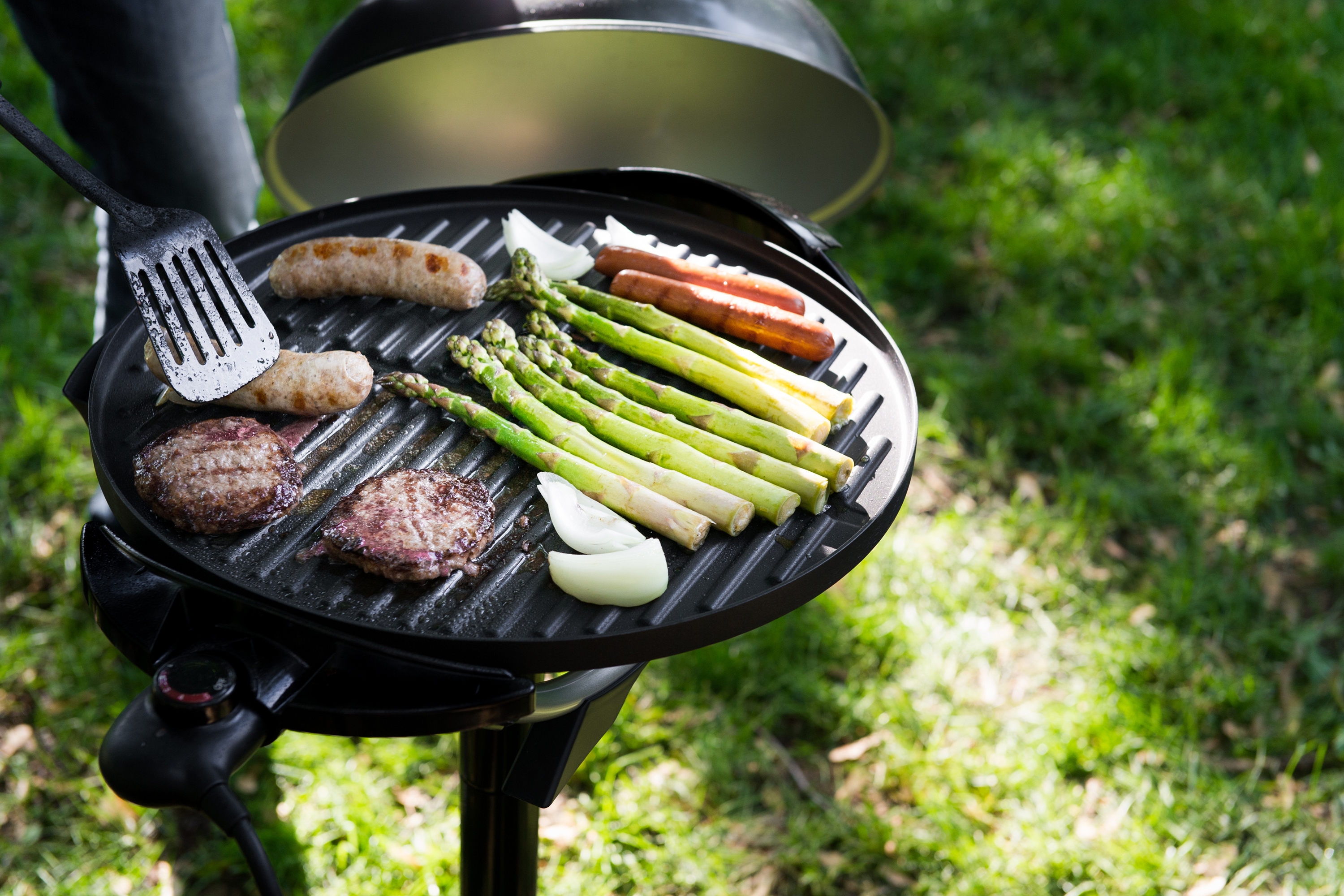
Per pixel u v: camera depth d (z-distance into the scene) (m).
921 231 2.09
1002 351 1.85
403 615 0.92
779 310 1.07
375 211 1.17
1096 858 1.29
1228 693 1.40
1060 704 1.40
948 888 1.28
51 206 1.96
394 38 1.09
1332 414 1.71
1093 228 2.06
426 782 1.34
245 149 1.43
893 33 2.56
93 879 1.25
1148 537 1.57
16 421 1.60
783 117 1.23
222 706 0.85
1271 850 1.30
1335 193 2.10
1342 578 1.51
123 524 0.94
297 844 1.28
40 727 1.35
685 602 0.93
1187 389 1.75
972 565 1.53
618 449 1.01
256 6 2.42
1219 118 2.33
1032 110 2.39
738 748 1.37
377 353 1.07
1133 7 2.66
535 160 1.28
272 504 0.96
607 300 1.09
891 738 1.38
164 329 0.97
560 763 0.94
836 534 0.97
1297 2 2.68
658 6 1.08
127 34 1.27
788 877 1.29
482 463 1.01
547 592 0.94
